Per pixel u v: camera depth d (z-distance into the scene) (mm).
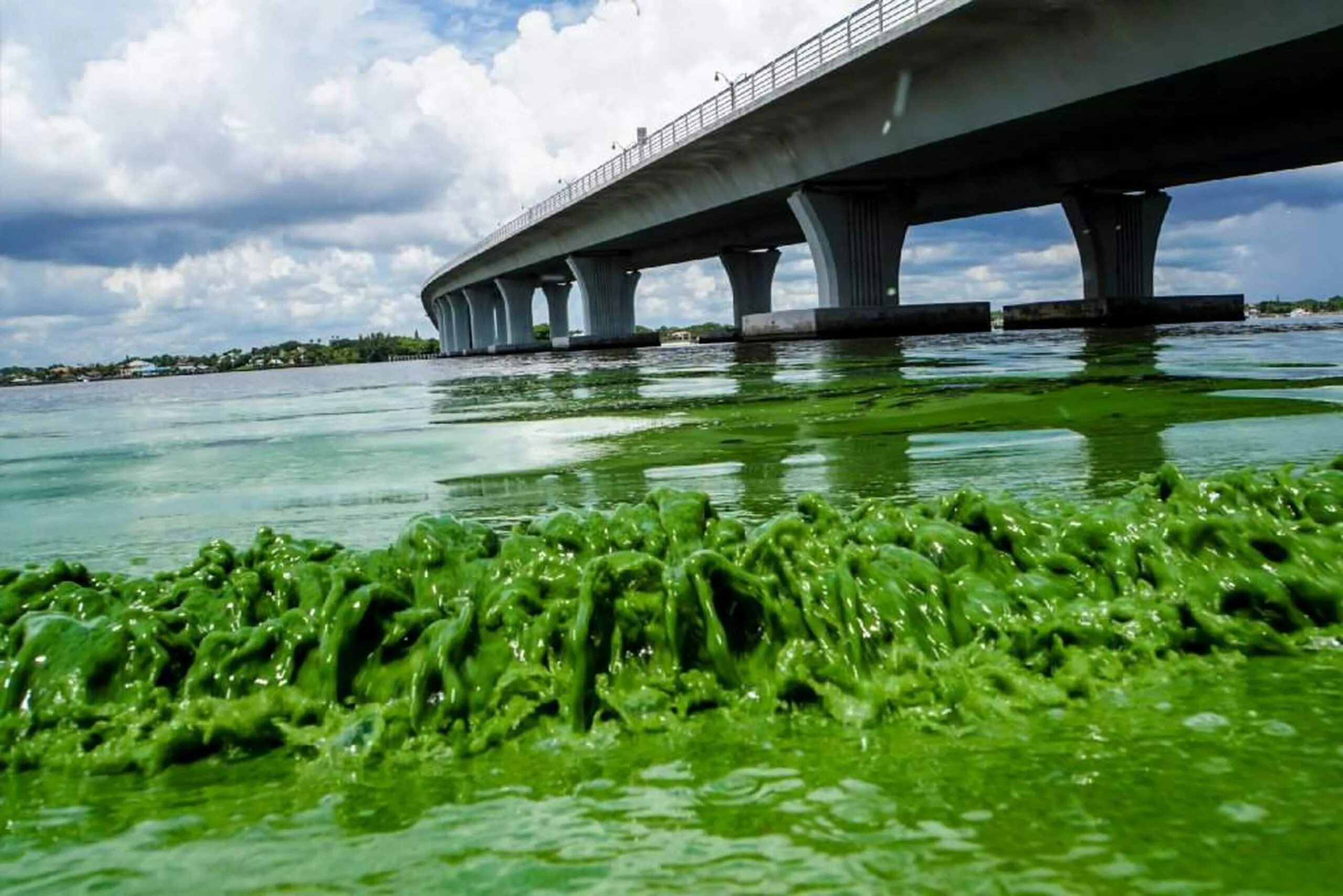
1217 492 4238
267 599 3867
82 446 15484
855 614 3252
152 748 2943
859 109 40812
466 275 108625
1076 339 37906
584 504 7156
